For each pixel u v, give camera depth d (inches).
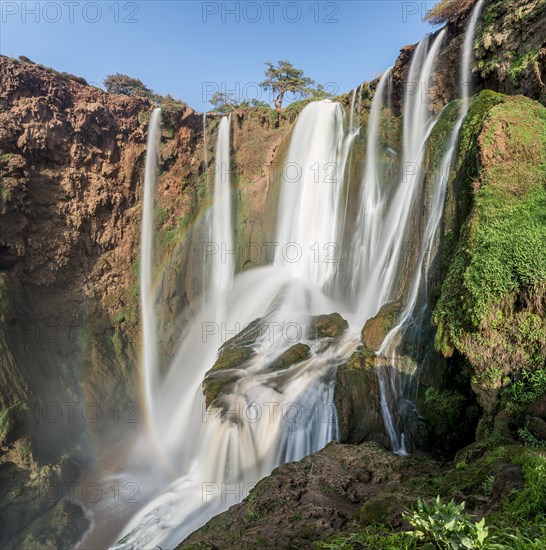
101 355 848.9
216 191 989.2
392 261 626.5
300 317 676.1
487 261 321.7
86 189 860.0
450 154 496.4
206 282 957.8
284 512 268.1
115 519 553.3
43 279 800.3
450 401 388.2
